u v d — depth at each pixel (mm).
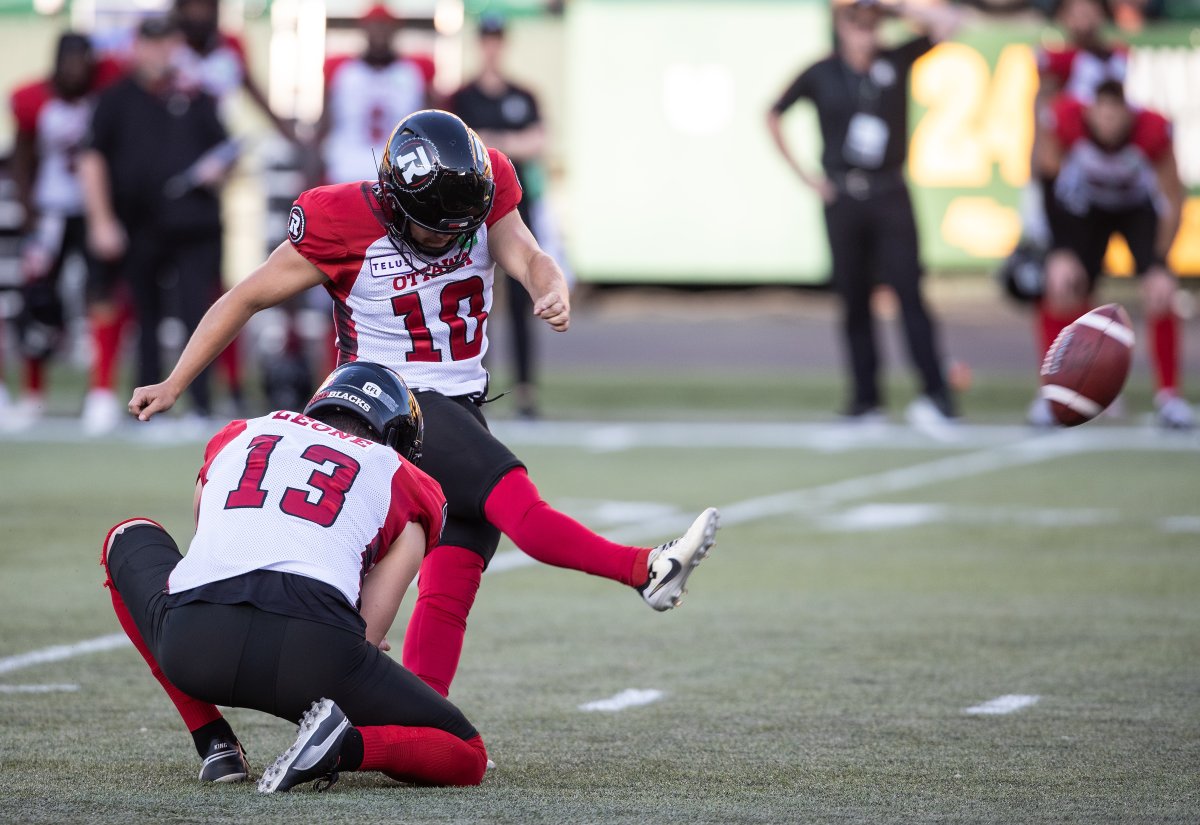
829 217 43938
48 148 45406
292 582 13734
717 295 78938
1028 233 45156
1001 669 19734
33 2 69188
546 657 20516
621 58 75938
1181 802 13977
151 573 14445
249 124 65750
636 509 32312
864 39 42875
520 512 15203
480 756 14422
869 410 45625
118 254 42844
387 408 14883
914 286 44156
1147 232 43406
